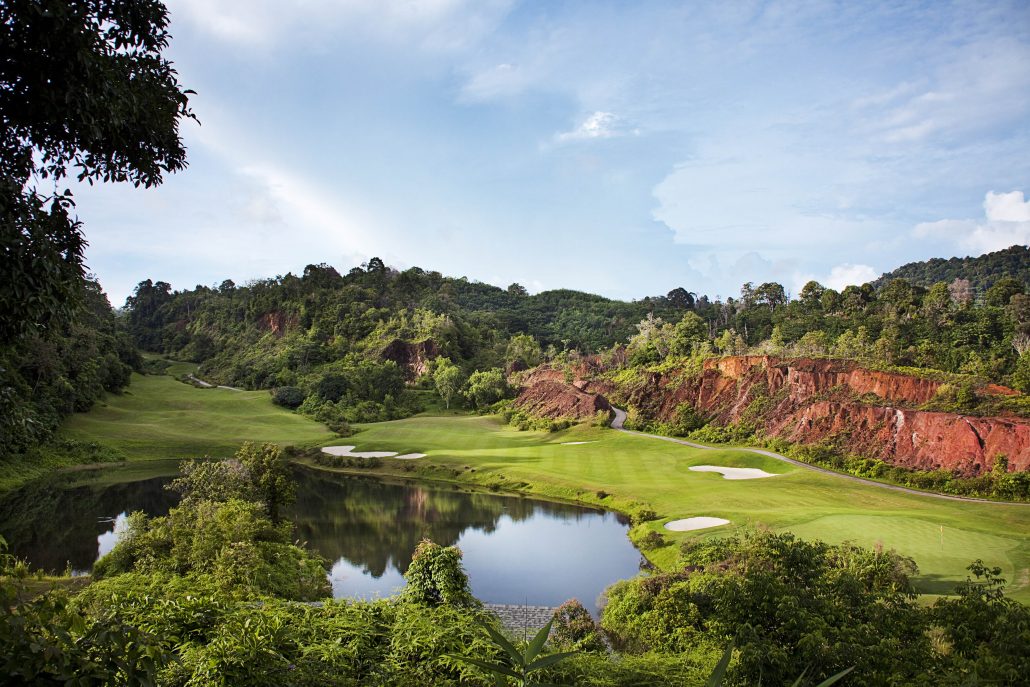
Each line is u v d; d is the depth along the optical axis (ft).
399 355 382.42
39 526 124.77
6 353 21.80
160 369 435.12
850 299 390.42
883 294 382.42
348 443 240.73
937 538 96.94
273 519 107.96
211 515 83.56
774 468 167.53
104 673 14.02
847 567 69.10
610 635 70.23
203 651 19.53
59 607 15.10
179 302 591.37
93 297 357.61
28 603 15.71
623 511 142.20
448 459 204.85
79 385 250.78
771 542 48.80
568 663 24.79
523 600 88.69
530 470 181.57
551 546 116.67
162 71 24.62
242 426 265.95
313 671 20.33
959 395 167.94
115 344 329.31
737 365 241.14
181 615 23.50
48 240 20.47
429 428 266.77
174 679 18.74
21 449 184.65
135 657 14.49
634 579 84.74
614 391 283.59
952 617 36.96
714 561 81.61
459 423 278.46
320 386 315.99
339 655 21.63
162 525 81.97
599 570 102.53
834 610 39.42
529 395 292.20
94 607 24.36
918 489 144.77
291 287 489.26
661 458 191.31
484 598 89.56
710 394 241.55
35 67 19.33
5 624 13.50
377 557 108.99
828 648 32.65
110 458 207.41
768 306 489.26
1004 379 204.33
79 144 22.99
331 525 132.77
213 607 24.23
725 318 500.33
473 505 152.76
